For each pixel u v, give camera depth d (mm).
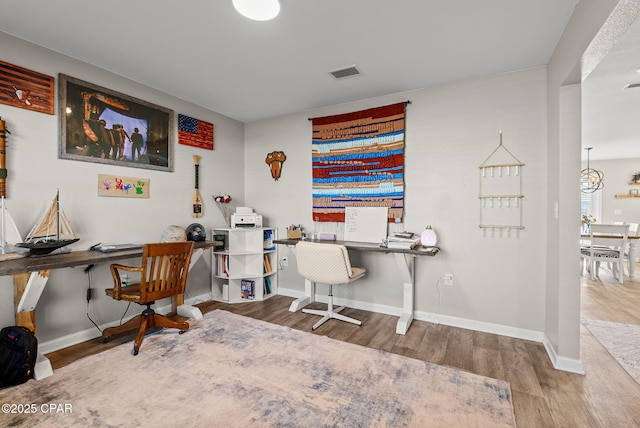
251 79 2840
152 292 2371
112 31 2082
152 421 1541
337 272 2727
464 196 2818
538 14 1862
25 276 2096
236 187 4059
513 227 2625
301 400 1716
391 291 3193
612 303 3557
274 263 3914
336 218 3447
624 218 6746
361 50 2318
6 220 2078
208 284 3684
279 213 3916
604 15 1384
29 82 2211
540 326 2535
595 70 2619
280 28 2037
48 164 2312
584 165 7070
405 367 2082
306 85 2965
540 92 2531
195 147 3490
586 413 1633
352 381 1907
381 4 1785
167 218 3184
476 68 2592
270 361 2154
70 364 2102
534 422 1561
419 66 2564
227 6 1815
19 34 2121
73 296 2459
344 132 3400
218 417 1573
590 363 2162
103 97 2635
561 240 2084
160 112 3105
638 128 4332
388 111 3143
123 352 2283
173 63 2539
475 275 2779
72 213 2451
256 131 4102
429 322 2959
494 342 2514
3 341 1854
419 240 2920
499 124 2682
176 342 2457
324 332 2691
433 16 1898
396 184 3096
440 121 2926
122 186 2785
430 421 1547
